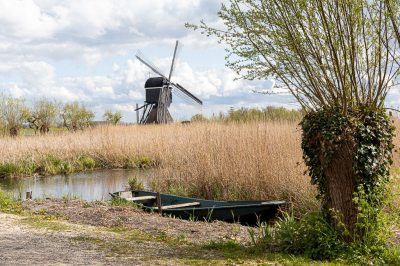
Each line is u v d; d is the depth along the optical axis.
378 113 5.27
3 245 5.17
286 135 13.21
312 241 5.09
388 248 5.01
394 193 5.20
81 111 33.59
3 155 18.11
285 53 5.23
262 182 10.04
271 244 5.47
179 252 5.00
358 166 5.09
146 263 4.41
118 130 26.86
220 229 6.78
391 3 4.62
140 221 7.23
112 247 5.18
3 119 28.52
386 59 4.86
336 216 4.99
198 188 11.34
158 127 27.28
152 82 45.56
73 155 20.16
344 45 4.87
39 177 16.56
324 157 5.25
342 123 5.08
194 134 16.59
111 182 15.11
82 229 6.43
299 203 8.91
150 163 19.52
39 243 5.34
